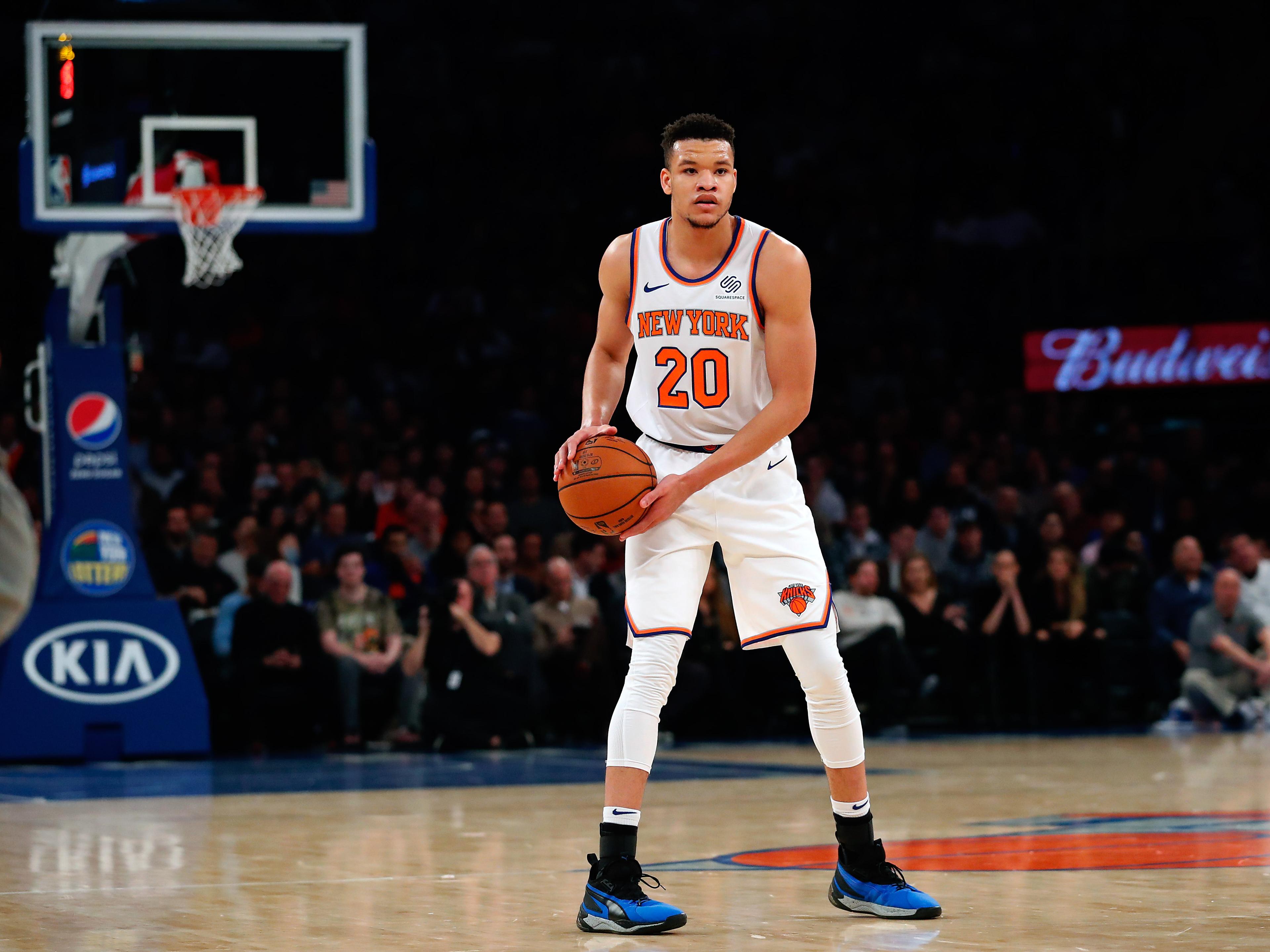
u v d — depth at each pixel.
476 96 24.19
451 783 9.49
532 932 4.14
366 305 20.64
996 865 5.45
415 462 16.55
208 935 4.09
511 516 16.00
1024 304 21.94
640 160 23.22
